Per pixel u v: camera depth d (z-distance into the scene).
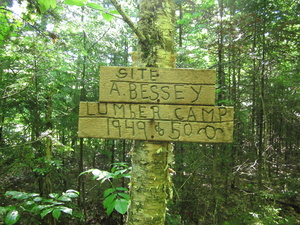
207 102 1.31
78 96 5.67
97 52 5.55
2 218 1.31
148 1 1.35
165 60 1.33
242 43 4.36
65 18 3.25
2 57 3.36
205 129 1.31
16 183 4.87
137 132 1.31
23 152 4.10
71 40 5.18
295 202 5.81
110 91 1.32
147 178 1.28
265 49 4.76
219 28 4.53
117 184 7.00
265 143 3.97
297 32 4.75
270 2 4.76
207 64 6.32
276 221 4.11
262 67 4.38
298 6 4.76
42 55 3.42
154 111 1.31
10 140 4.27
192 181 4.94
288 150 8.22
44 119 4.73
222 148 5.19
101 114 1.31
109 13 1.19
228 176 4.76
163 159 1.33
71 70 4.84
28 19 2.46
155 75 1.31
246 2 4.97
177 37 6.75
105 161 7.93
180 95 1.32
